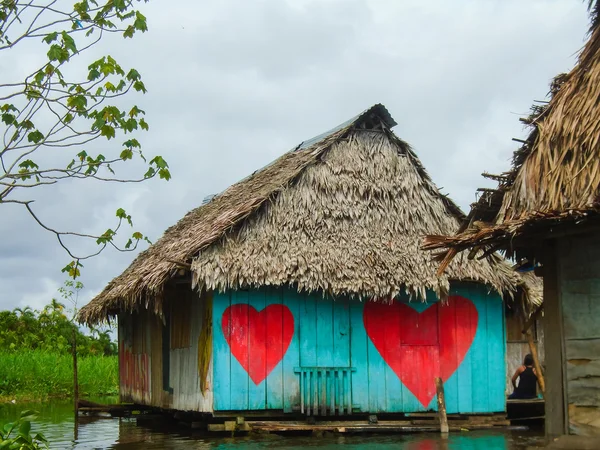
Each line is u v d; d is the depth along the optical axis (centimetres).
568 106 808
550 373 791
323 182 1410
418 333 1418
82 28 815
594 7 847
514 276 1458
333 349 1372
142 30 834
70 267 845
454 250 820
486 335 1451
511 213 832
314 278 1318
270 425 1282
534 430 1375
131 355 1888
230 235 1329
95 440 1314
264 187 1452
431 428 1316
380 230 1417
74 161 816
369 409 1371
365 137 1473
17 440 925
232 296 1329
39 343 3025
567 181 770
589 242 761
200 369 1366
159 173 841
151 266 1387
